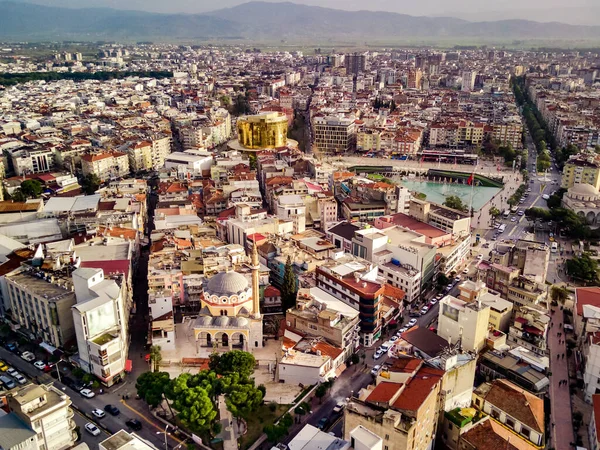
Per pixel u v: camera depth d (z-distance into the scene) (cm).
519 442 17412
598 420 17825
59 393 17175
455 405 18512
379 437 14412
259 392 18825
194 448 17638
